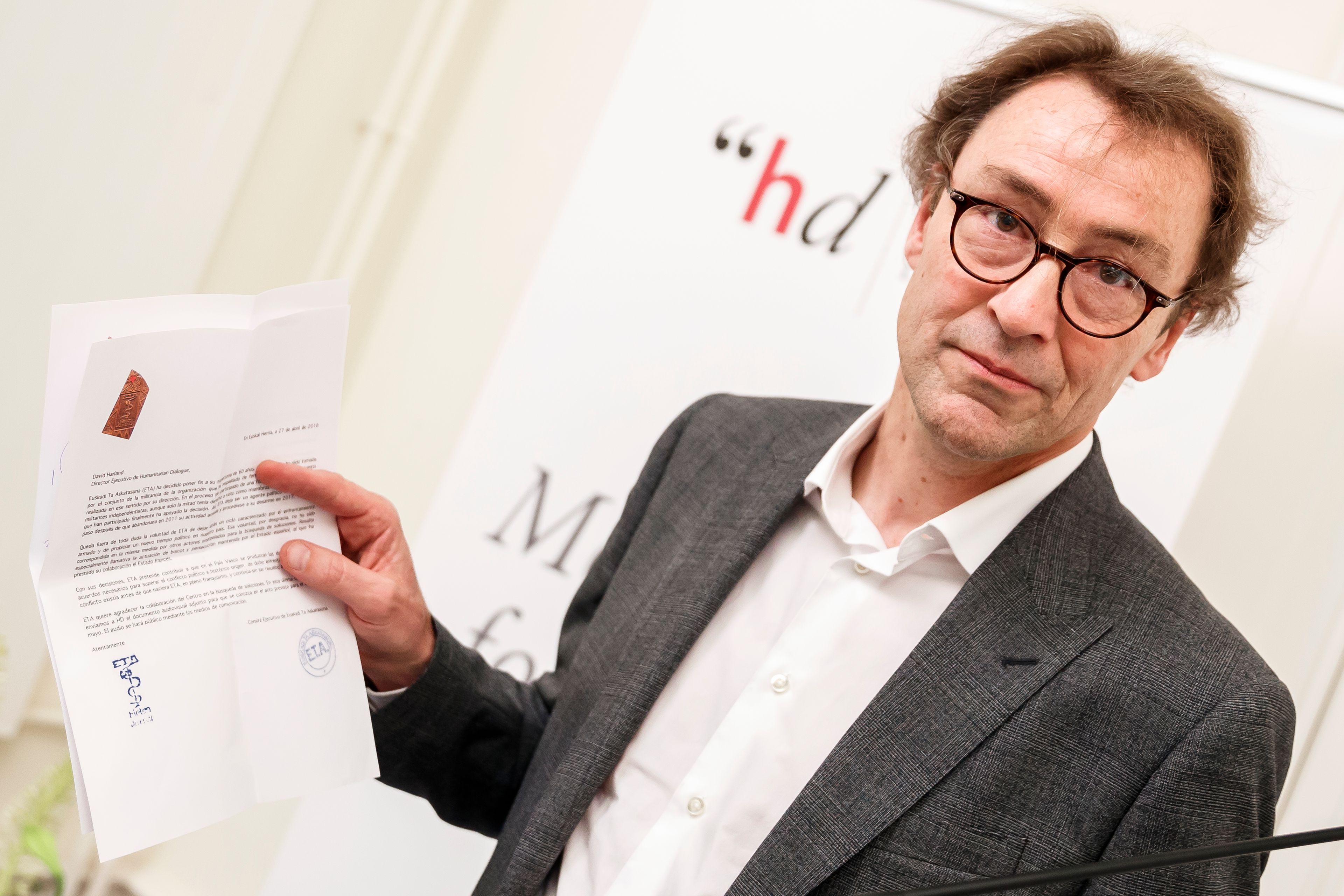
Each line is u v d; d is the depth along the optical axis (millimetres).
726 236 1419
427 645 957
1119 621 792
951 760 761
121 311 701
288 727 797
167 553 770
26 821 1102
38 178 1574
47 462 698
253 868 1811
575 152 1821
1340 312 1425
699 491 1035
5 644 1616
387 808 1533
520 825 954
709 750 851
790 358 1405
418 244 1887
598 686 968
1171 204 752
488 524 1471
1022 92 823
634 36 1764
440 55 1803
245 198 1669
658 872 833
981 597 805
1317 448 1435
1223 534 1473
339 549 858
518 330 1459
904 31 1376
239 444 781
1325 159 1236
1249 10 1490
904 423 887
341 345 787
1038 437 768
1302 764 1331
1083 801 750
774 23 1407
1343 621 1366
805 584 910
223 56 1596
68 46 1557
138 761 728
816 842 765
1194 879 714
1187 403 1277
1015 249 767
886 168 1382
